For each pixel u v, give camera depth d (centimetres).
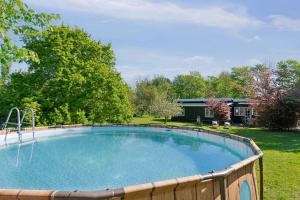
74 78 2564
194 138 2122
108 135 2358
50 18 861
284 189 902
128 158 1481
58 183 1042
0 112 2475
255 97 2834
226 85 6719
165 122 3797
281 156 1417
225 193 534
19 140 1798
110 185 1019
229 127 2945
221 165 1311
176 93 6981
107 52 3091
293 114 2612
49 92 2605
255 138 2116
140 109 4738
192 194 495
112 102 2825
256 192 743
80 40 2828
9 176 1123
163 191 454
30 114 2403
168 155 1553
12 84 2578
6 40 684
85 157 1503
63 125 2397
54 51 2586
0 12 726
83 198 383
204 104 3753
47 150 1664
